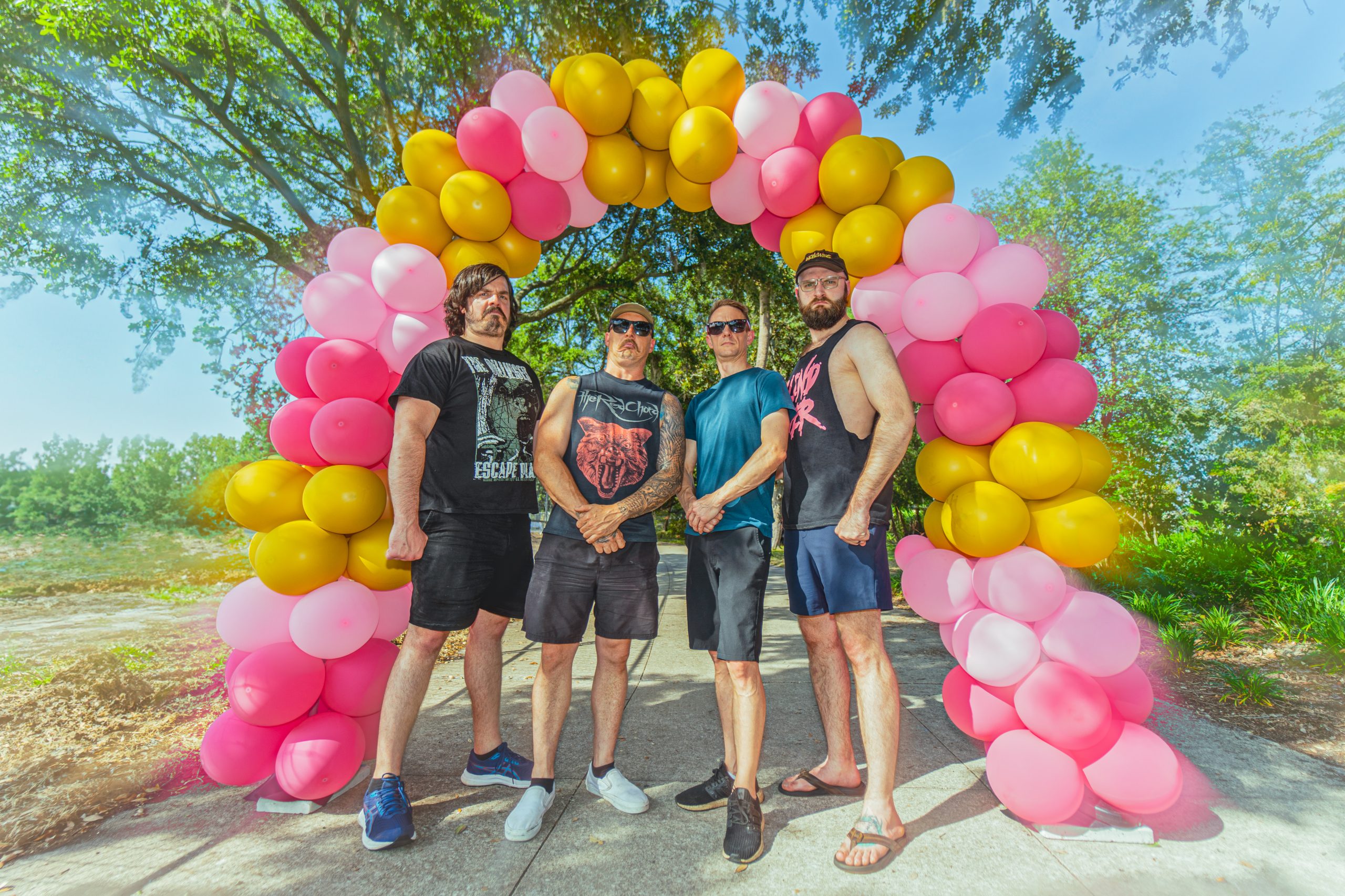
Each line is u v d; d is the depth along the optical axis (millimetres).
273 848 1945
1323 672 4094
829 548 2170
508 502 2387
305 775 2109
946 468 2293
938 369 2377
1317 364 12703
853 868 1817
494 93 2877
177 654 5023
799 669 4500
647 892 1708
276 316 9656
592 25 6922
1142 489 10469
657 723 3203
